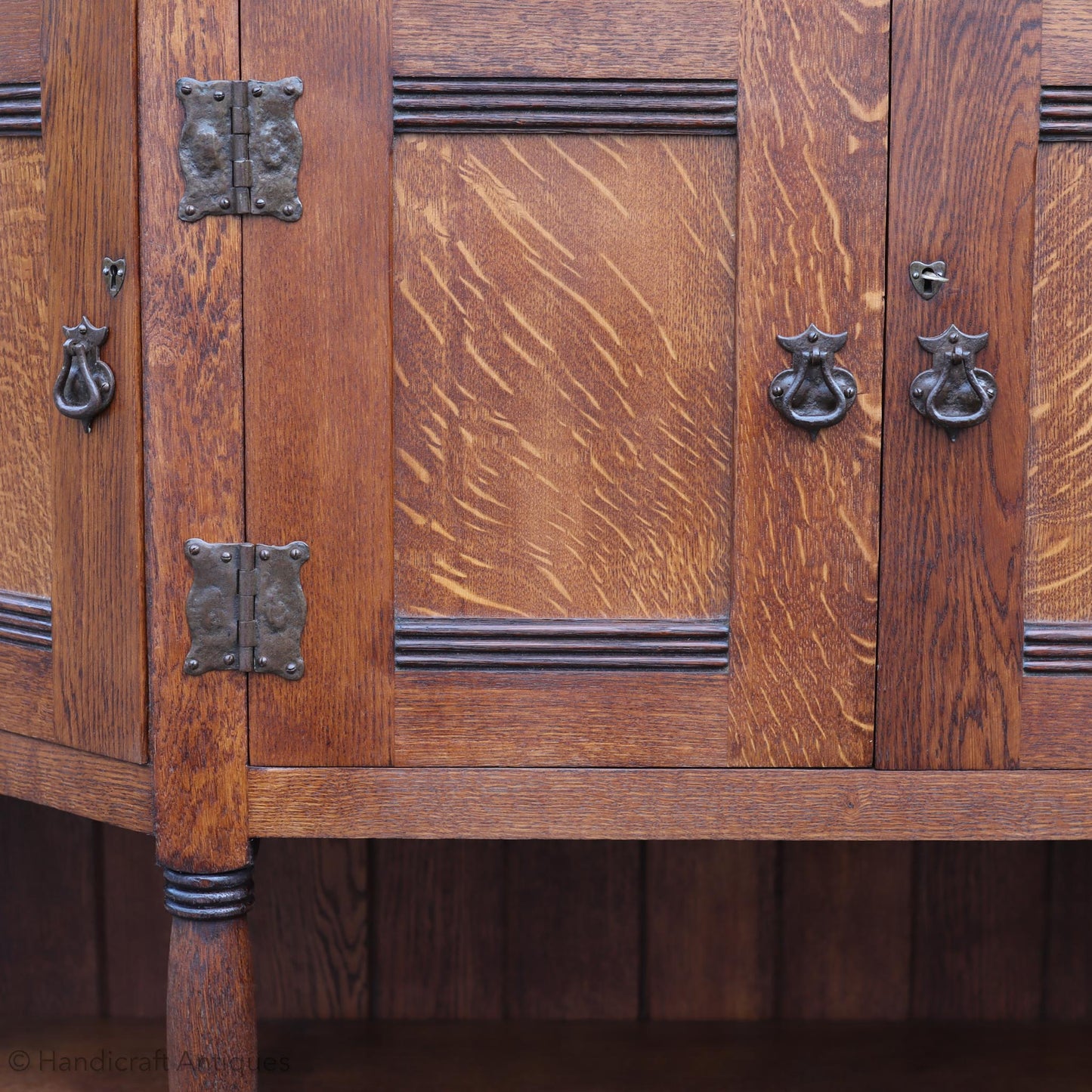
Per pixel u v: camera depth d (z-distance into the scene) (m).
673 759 0.77
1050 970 1.10
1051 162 0.74
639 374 0.75
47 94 0.77
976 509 0.75
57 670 0.81
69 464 0.79
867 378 0.75
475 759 0.77
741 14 0.73
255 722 0.77
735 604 0.76
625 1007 1.11
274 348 0.74
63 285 0.78
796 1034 1.09
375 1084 1.00
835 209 0.74
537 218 0.74
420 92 0.73
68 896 1.13
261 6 0.73
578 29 0.73
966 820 0.77
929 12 0.73
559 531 0.76
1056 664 0.76
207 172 0.73
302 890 1.11
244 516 0.75
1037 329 0.75
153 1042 1.08
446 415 0.75
